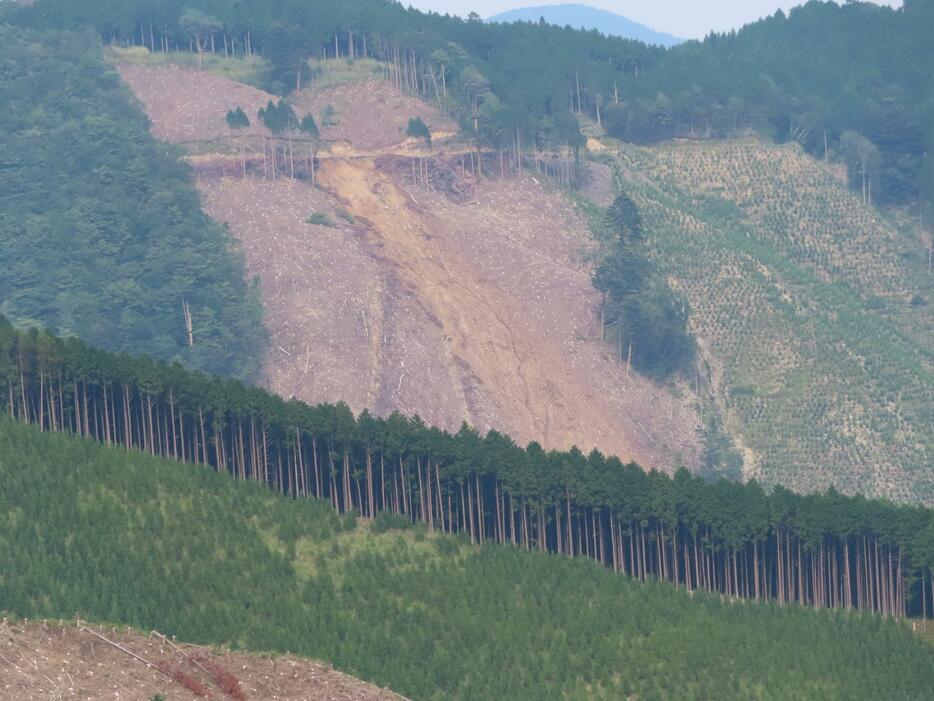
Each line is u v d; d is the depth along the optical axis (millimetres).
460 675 148000
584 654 155125
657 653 156875
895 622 172250
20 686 125438
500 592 163750
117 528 160625
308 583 159875
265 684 137875
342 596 159125
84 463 171375
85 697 126500
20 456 168125
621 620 161625
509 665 151875
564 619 160875
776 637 163000
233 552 162125
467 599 162125
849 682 154375
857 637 164750
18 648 131250
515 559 172000
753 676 154250
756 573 184750
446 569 168000
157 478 172375
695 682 153125
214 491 174125
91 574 149625
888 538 185000
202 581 154625
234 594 154125
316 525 173750
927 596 186000
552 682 150375
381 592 161375
